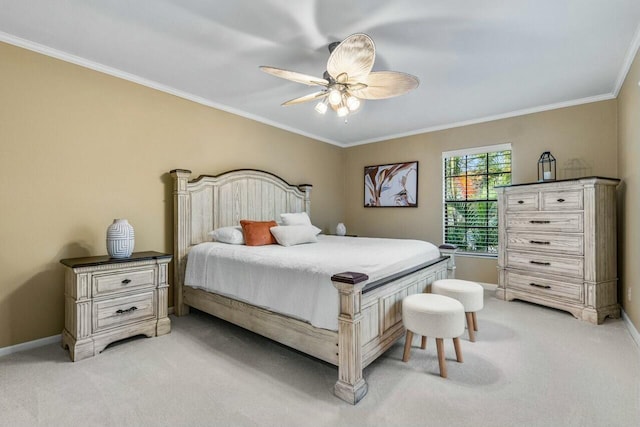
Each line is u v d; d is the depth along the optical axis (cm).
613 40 245
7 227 244
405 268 273
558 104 386
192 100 364
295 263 233
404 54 265
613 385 199
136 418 169
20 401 183
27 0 198
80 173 280
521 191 371
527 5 203
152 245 330
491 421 166
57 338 268
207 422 166
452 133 473
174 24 225
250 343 267
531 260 363
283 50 259
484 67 289
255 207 424
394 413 173
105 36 241
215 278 296
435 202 491
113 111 300
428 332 212
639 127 256
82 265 238
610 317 325
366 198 568
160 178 337
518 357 238
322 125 481
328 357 204
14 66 245
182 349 255
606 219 321
